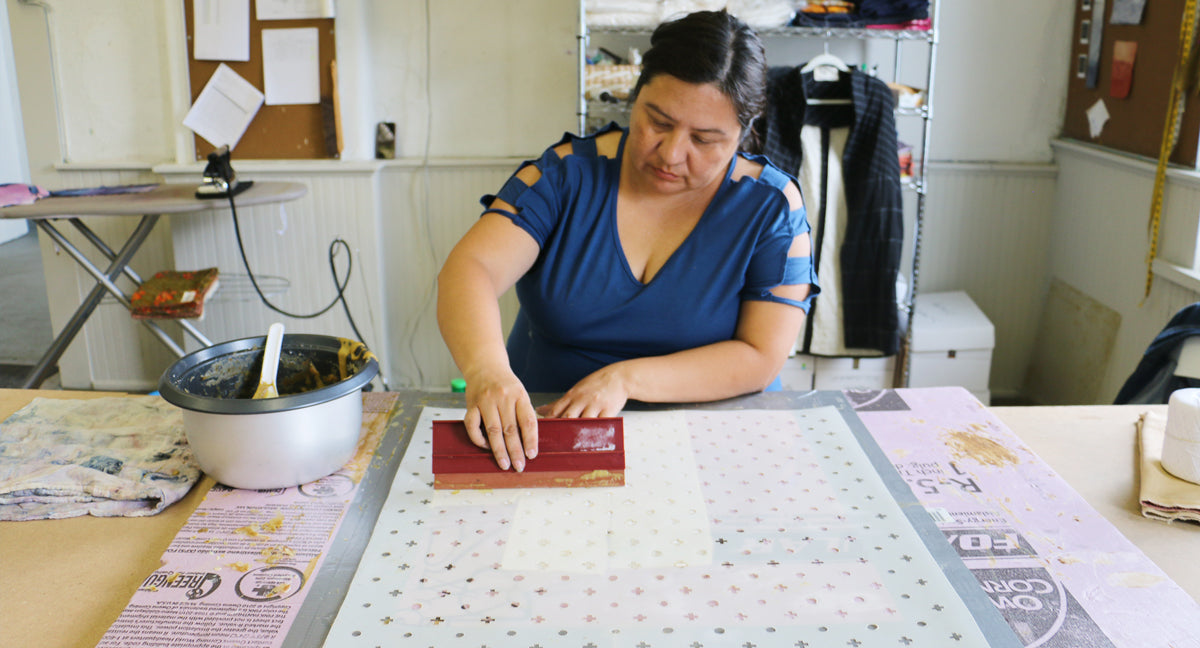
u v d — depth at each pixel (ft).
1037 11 10.04
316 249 10.36
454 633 2.74
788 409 4.33
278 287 10.49
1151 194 8.59
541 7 10.02
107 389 11.00
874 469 3.74
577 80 10.22
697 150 4.04
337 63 9.84
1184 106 8.05
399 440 4.01
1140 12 8.75
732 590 2.94
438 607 2.86
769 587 2.96
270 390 3.72
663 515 3.38
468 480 3.58
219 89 9.93
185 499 3.56
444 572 3.04
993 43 10.14
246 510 3.43
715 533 3.26
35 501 3.48
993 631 2.76
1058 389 10.60
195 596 2.93
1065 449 4.00
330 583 3.01
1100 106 9.57
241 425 3.38
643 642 2.70
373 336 10.66
